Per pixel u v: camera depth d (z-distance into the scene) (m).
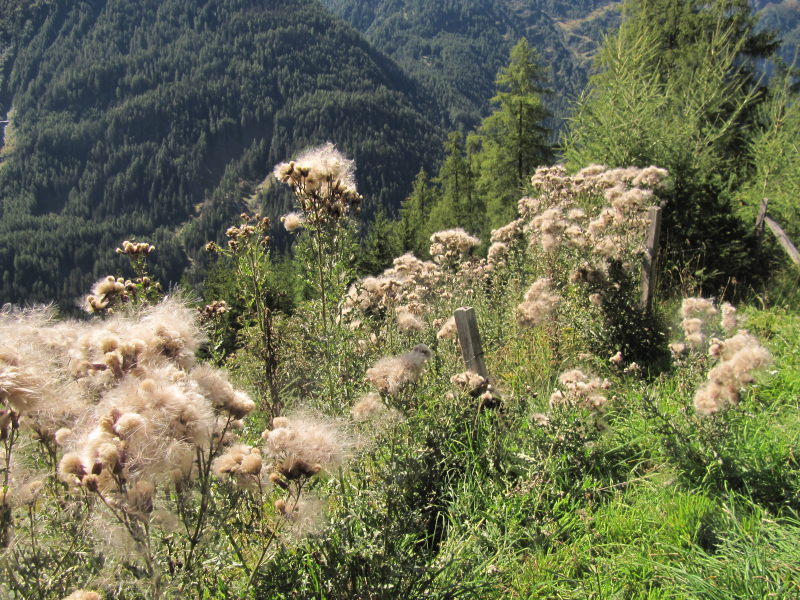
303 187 3.08
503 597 2.50
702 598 2.38
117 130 199.25
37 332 1.96
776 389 4.08
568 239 5.39
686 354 4.05
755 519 2.79
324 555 2.07
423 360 2.72
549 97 24.09
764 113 11.87
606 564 2.64
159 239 153.12
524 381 4.56
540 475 3.13
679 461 3.25
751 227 8.00
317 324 3.21
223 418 1.83
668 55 13.41
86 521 1.55
